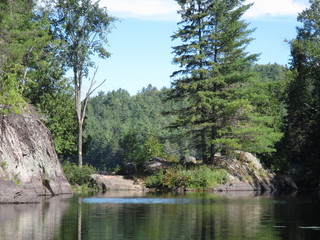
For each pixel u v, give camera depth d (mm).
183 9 46875
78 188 40156
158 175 42688
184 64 46219
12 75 31047
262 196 32750
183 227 14586
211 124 44938
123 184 41969
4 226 14516
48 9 47531
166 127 48375
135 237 12484
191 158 48750
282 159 50969
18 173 27125
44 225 14805
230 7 49031
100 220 16281
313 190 47062
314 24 66125
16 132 29422
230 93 47188
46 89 52375
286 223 15836
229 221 16328
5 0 34125
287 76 64938
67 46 48344
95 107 196250
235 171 44594
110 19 48719
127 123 164375
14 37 37688
